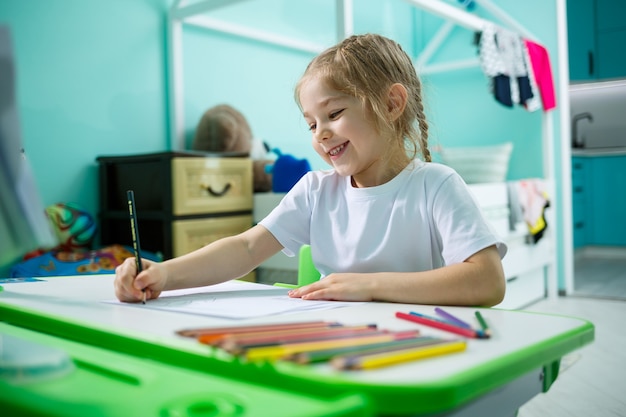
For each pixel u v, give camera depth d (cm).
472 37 346
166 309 62
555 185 311
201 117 238
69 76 208
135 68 228
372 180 92
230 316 57
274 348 39
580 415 143
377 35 95
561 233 311
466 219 78
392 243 88
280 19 288
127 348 47
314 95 86
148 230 203
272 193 216
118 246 198
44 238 51
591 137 477
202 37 249
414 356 38
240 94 266
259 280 217
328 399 34
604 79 442
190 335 45
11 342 45
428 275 70
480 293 69
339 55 87
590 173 457
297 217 99
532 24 317
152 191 200
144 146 232
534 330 49
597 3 440
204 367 41
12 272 175
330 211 96
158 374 39
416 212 86
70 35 208
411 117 93
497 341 45
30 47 197
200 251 86
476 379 36
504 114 334
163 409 32
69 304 66
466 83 347
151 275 72
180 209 193
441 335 47
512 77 264
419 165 91
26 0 196
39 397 33
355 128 85
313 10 307
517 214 270
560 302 288
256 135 273
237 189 213
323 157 91
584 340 50
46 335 54
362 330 46
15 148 49
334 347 40
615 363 183
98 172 216
